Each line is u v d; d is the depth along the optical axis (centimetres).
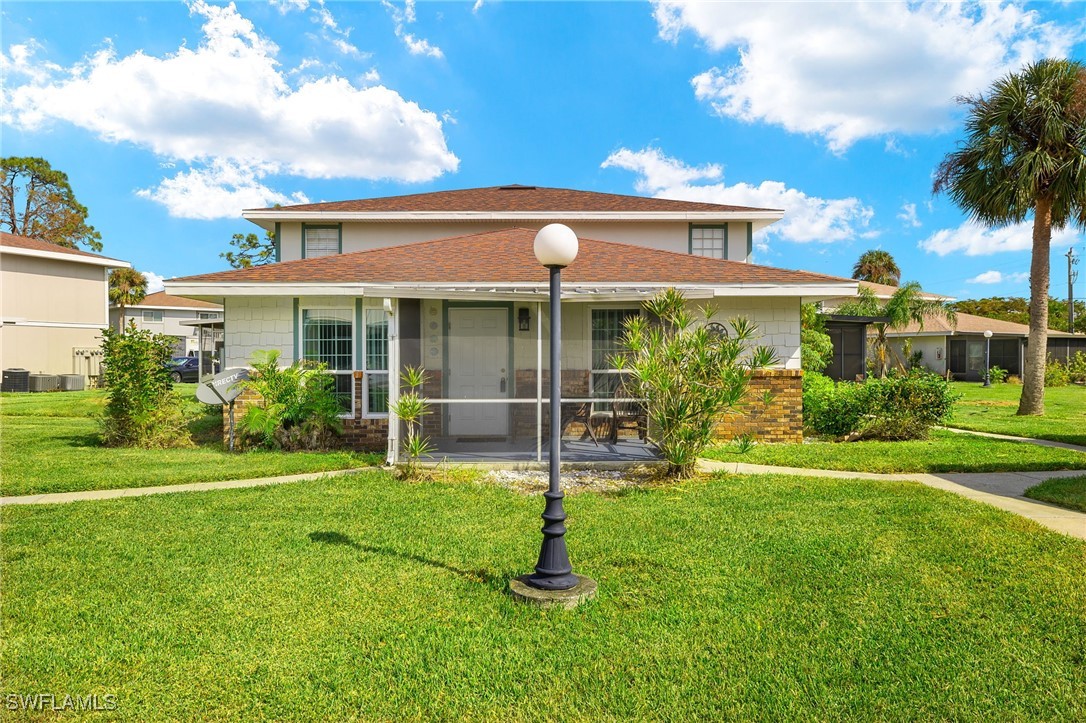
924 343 3450
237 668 334
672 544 540
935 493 728
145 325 4253
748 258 1600
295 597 426
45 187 4291
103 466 895
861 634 372
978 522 604
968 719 289
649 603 417
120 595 428
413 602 418
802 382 1207
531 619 393
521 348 1005
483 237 1349
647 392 852
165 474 830
